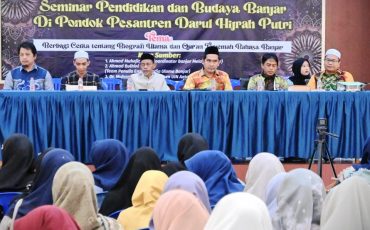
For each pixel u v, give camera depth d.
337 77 7.67
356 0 9.39
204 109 6.14
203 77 7.46
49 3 9.07
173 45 9.16
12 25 9.04
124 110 6.09
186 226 2.72
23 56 7.38
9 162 4.48
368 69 9.41
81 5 9.09
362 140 6.25
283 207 3.04
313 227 3.01
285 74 9.28
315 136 6.22
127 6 9.12
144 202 3.49
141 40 9.15
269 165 3.88
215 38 9.20
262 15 9.20
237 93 6.14
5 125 5.99
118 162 4.52
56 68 9.10
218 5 9.16
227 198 2.50
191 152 4.88
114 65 9.15
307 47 9.27
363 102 6.21
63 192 3.12
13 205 3.74
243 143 6.18
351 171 4.98
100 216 3.21
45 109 6.03
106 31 9.12
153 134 6.13
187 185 3.24
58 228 2.62
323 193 3.05
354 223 2.75
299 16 9.24
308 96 6.18
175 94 6.12
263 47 9.24
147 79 7.70
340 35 9.33
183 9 9.14
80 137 6.09
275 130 6.20
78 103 6.05
